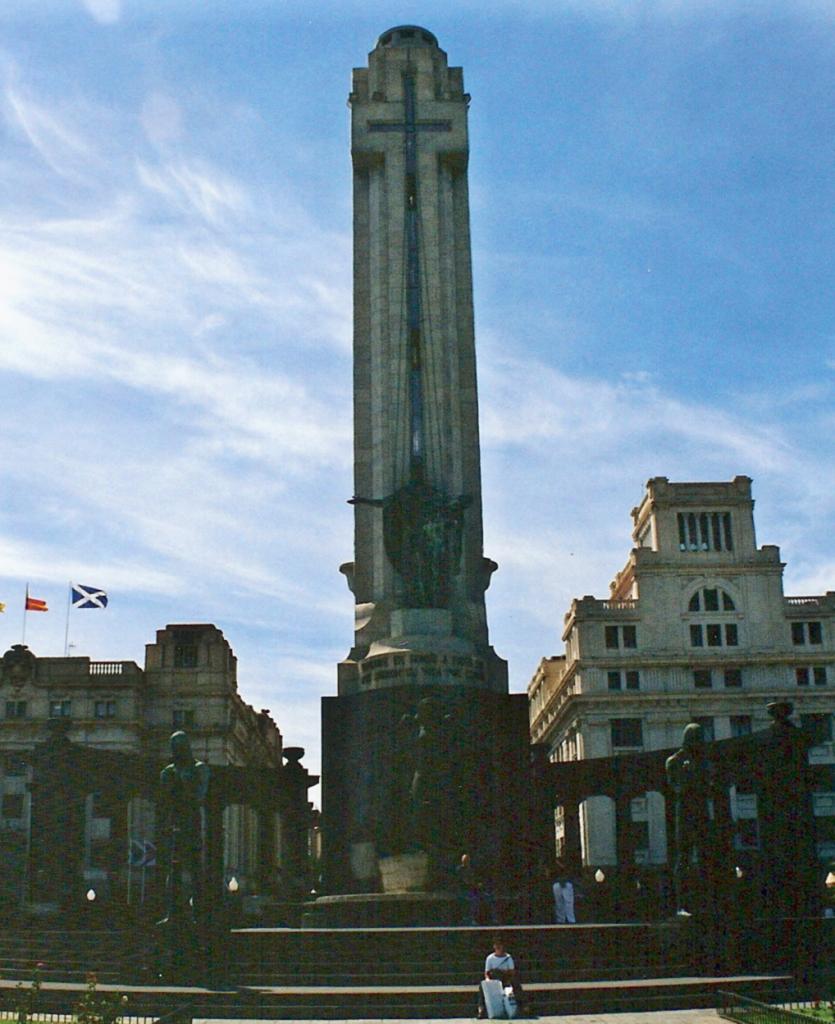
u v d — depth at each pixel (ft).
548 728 390.42
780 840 140.87
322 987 113.50
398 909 145.79
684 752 129.80
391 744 168.76
